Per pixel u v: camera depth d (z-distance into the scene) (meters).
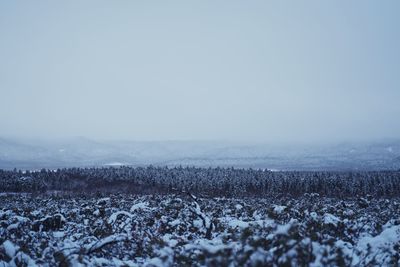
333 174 89.31
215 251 6.57
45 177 90.00
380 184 68.00
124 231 12.80
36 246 10.08
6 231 11.51
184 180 81.62
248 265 6.33
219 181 76.69
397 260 8.16
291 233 7.30
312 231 8.76
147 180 88.12
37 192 73.75
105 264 8.73
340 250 6.89
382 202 26.75
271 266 6.29
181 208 18.00
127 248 10.43
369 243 9.38
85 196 46.88
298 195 55.78
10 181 80.62
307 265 6.38
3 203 39.66
